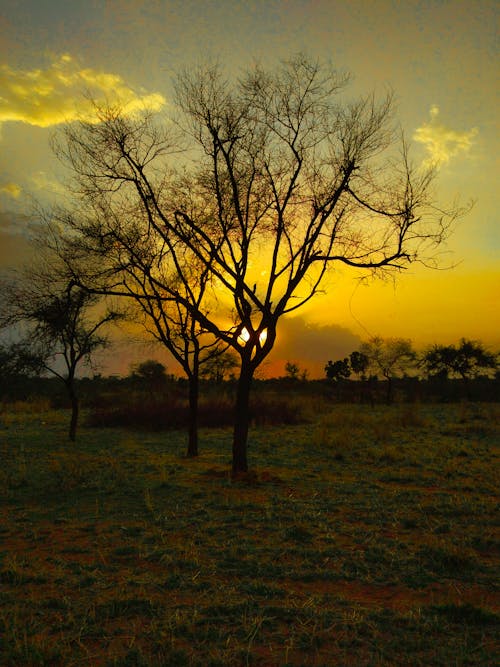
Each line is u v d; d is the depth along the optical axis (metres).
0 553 6.76
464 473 13.15
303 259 13.25
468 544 7.31
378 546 7.04
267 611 4.86
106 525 8.15
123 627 4.54
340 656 4.04
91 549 6.91
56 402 37.53
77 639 4.29
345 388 56.31
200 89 13.10
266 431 23.77
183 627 4.48
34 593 5.35
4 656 3.97
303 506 9.34
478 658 4.02
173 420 24.84
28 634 4.39
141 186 13.30
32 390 41.59
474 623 4.67
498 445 18.97
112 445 18.88
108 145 12.92
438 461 15.27
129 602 5.00
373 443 19.33
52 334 16.30
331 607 5.00
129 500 9.89
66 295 13.80
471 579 5.91
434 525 8.23
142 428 23.95
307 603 5.02
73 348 20.08
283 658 3.98
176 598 5.20
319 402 37.94
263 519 8.45
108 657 4.00
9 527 8.05
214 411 26.78
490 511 9.22
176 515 8.68
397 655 4.06
